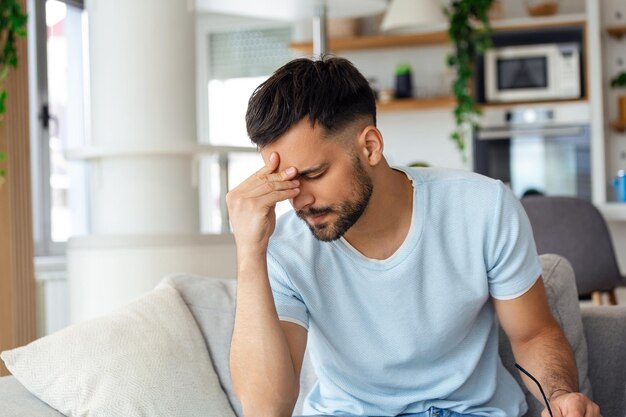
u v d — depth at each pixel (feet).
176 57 11.38
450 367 6.24
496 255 6.05
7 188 12.18
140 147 11.00
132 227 11.33
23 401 6.41
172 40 11.35
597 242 12.38
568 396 5.78
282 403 5.87
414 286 6.03
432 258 6.02
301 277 6.12
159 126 11.28
